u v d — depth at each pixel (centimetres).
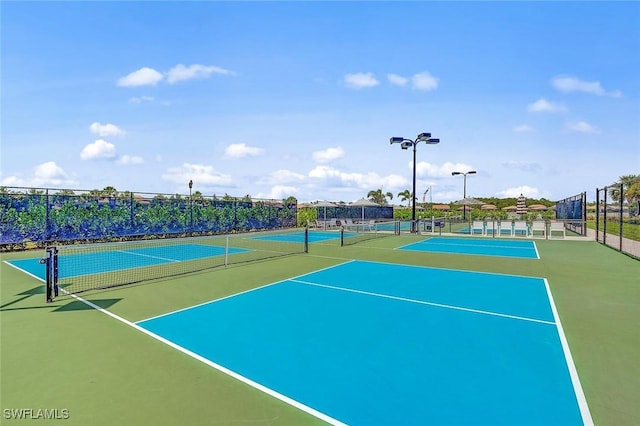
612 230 1962
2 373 342
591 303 596
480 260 1095
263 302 606
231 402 290
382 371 346
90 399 294
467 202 3162
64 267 986
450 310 557
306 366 357
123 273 888
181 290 695
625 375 336
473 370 348
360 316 526
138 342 422
